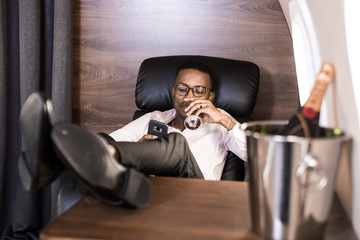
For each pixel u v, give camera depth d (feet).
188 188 2.12
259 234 1.56
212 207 1.85
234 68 5.23
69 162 1.80
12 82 6.15
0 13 5.67
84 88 6.30
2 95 5.82
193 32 6.05
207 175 4.71
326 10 2.15
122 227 1.60
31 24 5.67
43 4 5.98
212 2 5.96
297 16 3.12
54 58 5.77
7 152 6.25
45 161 1.90
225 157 4.95
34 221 6.10
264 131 1.96
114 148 2.41
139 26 6.09
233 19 5.97
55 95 5.79
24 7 5.64
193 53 6.09
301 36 3.14
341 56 1.86
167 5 6.01
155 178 2.30
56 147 1.79
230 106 5.17
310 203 1.49
